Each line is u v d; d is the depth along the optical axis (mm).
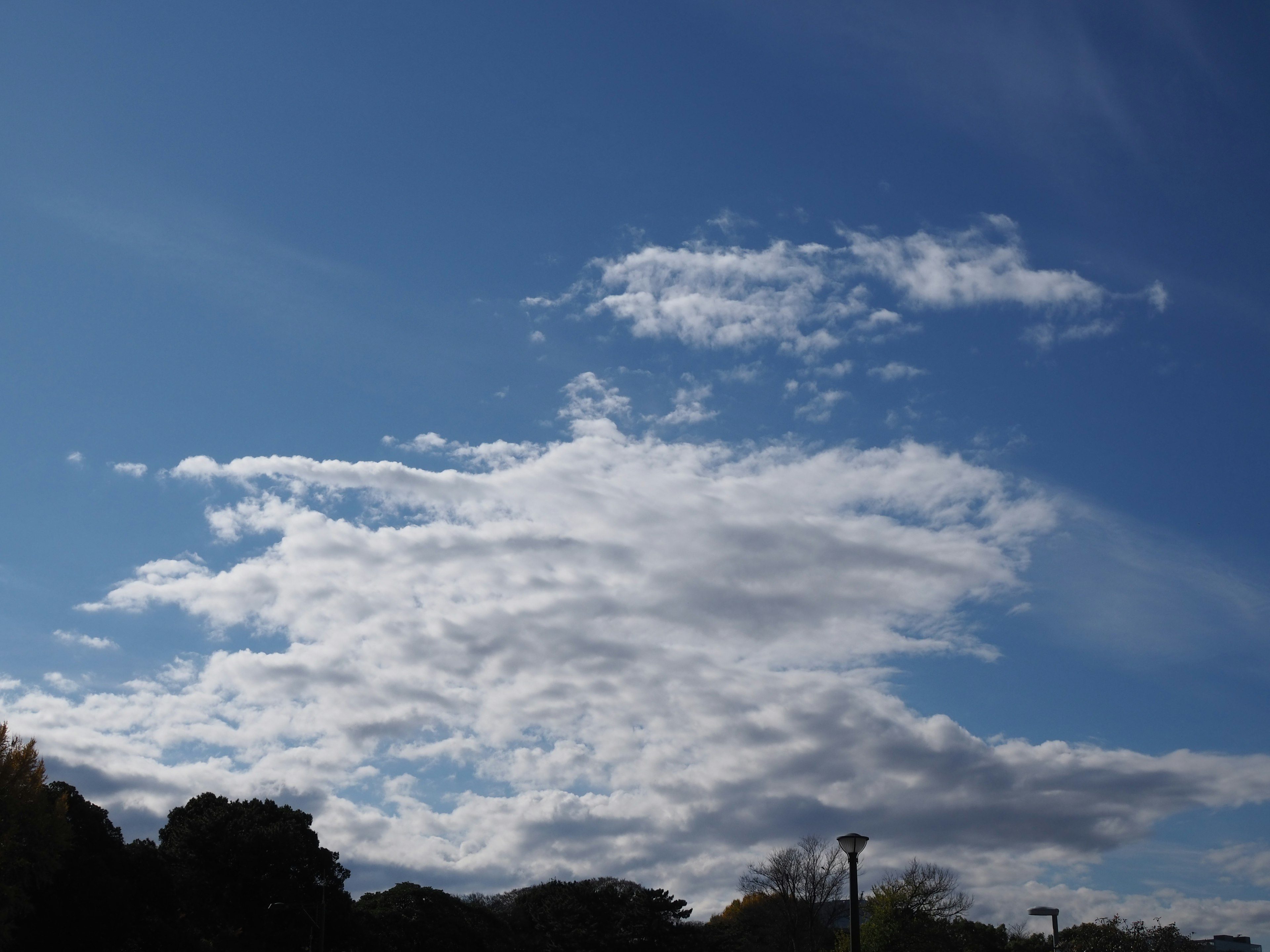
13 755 46281
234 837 69312
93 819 56438
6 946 44719
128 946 54531
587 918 106750
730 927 109000
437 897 89562
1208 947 92812
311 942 68188
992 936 94750
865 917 80500
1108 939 66875
